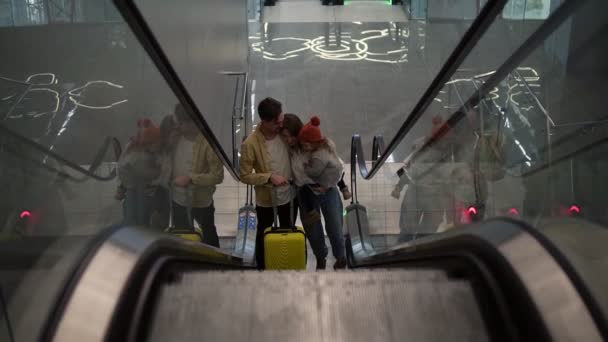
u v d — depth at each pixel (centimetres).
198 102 657
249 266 508
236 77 948
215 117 746
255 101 1068
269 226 575
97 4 388
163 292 226
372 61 1195
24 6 357
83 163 295
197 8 728
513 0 562
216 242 591
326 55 1221
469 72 600
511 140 447
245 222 627
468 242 255
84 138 307
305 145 539
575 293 200
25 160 252
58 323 180
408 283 239
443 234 300
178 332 212
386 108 1051
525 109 455
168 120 430
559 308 198
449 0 1048
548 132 414
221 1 902
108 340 180
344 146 962
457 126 532
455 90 653
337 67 1173
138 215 342
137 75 393
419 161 656
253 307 226
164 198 399
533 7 541
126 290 202
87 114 321
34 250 223
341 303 230
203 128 415
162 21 556
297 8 1471
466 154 490
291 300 231
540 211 361
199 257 307
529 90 462
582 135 382
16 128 266
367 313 224
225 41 896
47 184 257
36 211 242
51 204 253
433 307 225
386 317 222
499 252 232
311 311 227
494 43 579
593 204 327
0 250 212
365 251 609
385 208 796
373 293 233
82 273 200
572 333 190
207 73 733
